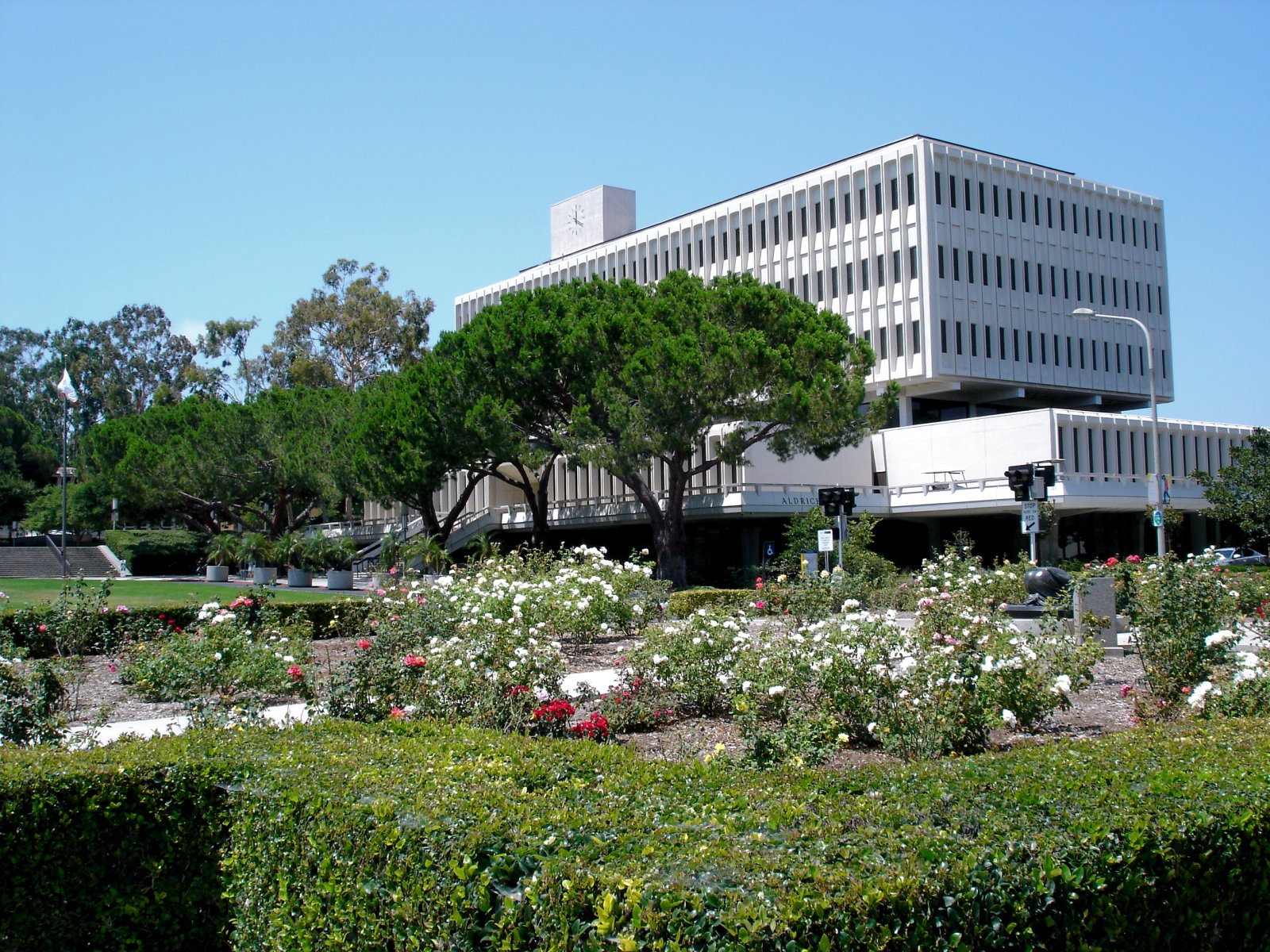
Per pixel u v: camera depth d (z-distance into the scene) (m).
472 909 3.67
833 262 57.28
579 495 53.31
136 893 5.15
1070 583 16.73
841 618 11.20
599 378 33.91
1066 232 59.34
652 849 3.74
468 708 9.48
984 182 55.91
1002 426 45.38
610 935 3.25
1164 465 48.09
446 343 39.50
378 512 66.25
